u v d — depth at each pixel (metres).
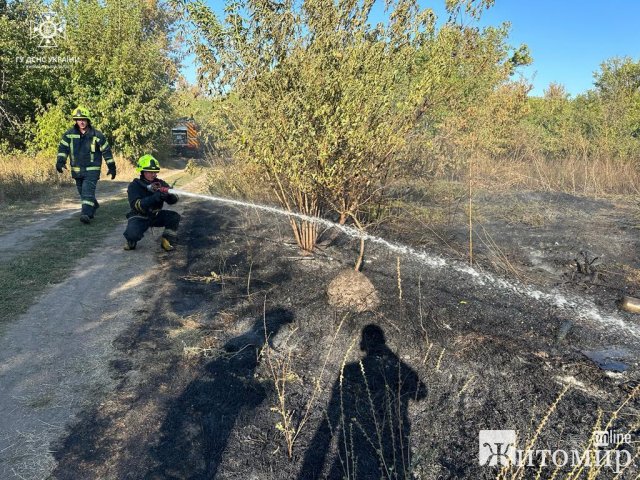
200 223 7.37
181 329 3.76
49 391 2.88
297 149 4.42
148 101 20.33
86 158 7.45
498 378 3.04
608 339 3.63
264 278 4.82
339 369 3.19
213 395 2.88
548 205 8.59
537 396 2.87
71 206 9.38
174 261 5.55
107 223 7.64
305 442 2.51
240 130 4.77
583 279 4.99
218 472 2.29
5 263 5.27
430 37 4.66
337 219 6.36
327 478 2.28
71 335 3.62
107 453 2.39
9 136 17.33
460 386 2.98
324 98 4.32
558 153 13.38
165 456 2.38
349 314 3.88
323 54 4.35
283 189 5.29
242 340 3.58
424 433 2.59
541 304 4.27
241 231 6.68
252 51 4.59
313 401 2.84
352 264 5.16
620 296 4.53
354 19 4.42
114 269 5.23
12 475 2.22
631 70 15.23
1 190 9.88
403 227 6.55
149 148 20.80
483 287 4.64
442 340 3.49
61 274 4.99
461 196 8.09
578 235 6.65
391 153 4.72
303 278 4.76
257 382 3.02
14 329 3.67
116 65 18.88
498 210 8.04
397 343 3.46
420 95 4.39
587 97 16.11
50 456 2.35
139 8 20.88
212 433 2.55
